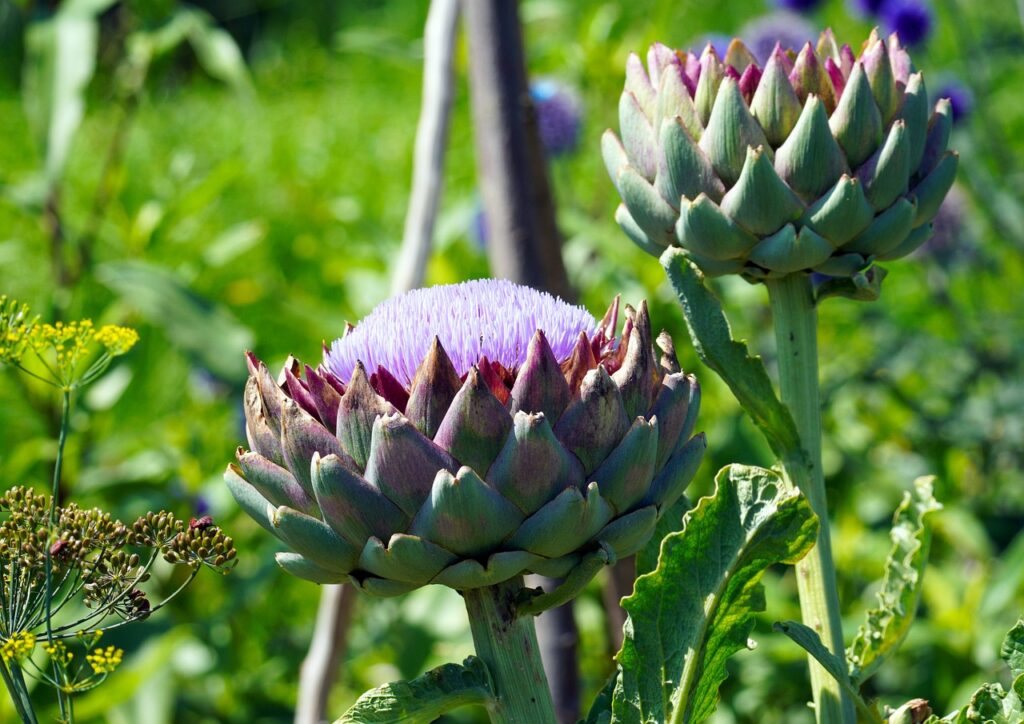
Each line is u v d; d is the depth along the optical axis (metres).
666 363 0.72
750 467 0.72
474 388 0.68
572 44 1.83
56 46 1.47
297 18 5.76
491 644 0.71
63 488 1.41
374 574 0.70
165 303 1.36
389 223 3.05
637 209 0.78
